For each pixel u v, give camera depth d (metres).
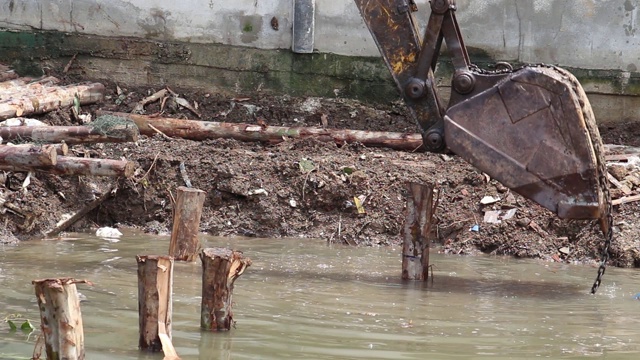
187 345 7.21
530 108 9.63
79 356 6.33
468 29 16.81
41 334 6.92
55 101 15.09
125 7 16.94
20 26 16.97
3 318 7.82
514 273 11.07
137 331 7.56
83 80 16.88
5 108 14.12
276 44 16.98
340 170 13.67
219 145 14.97
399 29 10.26
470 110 9.84
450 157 14.70
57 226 12.32
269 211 13.23
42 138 11.66
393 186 13.46
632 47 16.62
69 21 16.95
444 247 12.59
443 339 7.75
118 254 11.06
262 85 17.03
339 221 13.16
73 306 6.30
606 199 9.72
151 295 6.96
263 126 15.25
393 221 13.02
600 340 7.90
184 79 17.03
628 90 16.69
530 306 9.25
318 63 16.95
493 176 9.80
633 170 13.58
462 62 10.02
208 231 13.15
